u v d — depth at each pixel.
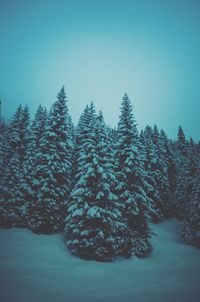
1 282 11.95
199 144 65.00
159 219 44.09
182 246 31.61
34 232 26.91
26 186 30.70
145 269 19.11
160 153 46.94
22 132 37.16
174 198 48.78
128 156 26.08
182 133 61.91
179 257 25.94
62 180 28.48
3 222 30.05
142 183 26.66
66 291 11.56
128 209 23.92
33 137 33.81
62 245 23.89
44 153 28.98
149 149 43.44
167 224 43.88
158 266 20.81
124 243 22.98
